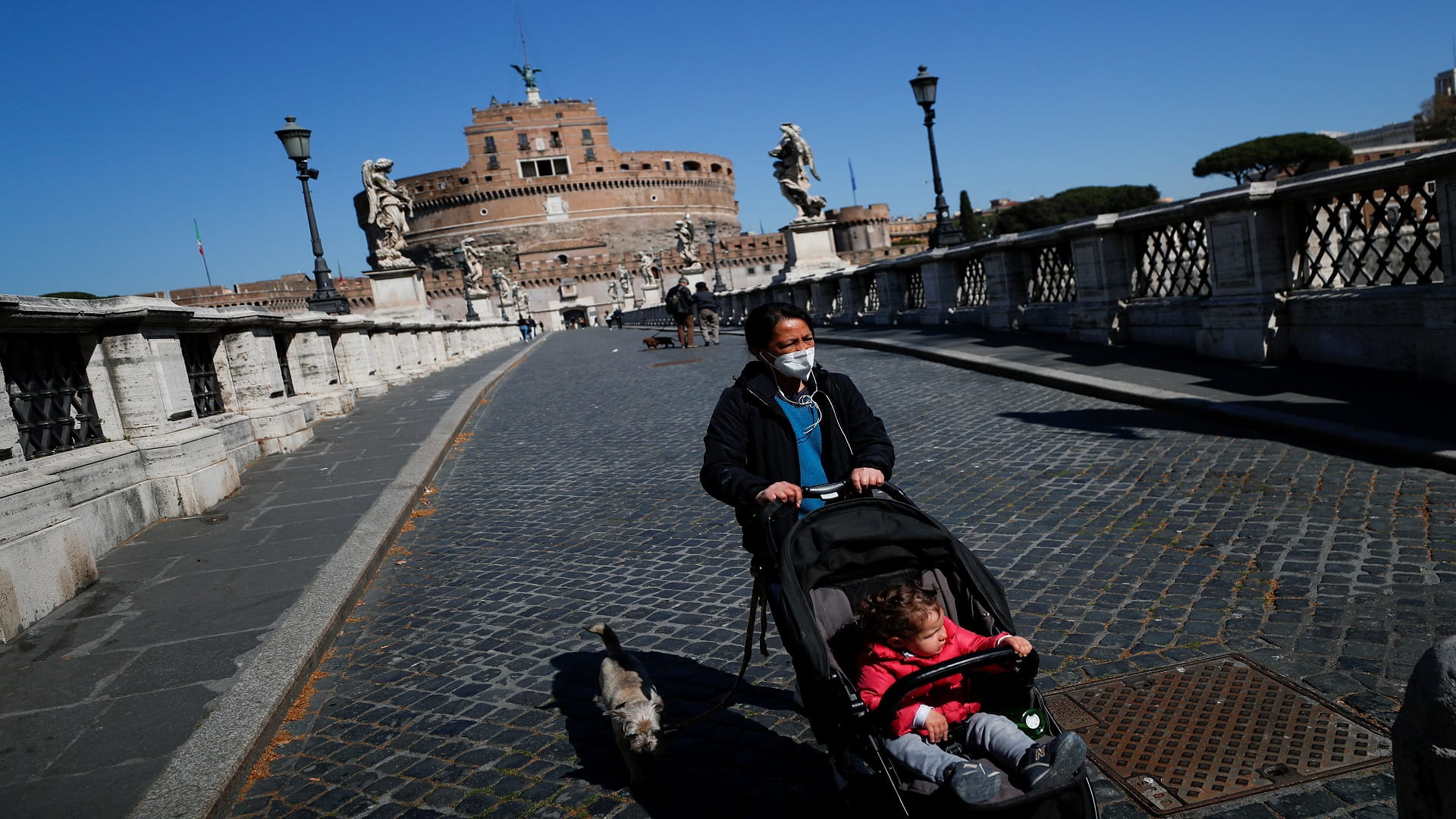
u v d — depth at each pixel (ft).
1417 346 24.38
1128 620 13.51
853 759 7.88
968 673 8.09
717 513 22.56
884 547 8.82
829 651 8.05
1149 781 9.61
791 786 10.29
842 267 94.53
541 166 393.91
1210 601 13.79
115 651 15.19
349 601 17.40
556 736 11.93
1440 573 13.61
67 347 22.48
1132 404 28.96
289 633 15.40
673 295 84.12
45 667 14.71
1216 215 31.50
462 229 388.78
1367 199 27.07
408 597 18.30
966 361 42.24
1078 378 32.76
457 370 82.69
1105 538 17.11
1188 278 36.17
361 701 13.55
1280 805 8.97
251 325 34.47
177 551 21.20
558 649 14.85
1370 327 26.81
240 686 13.38
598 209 396.98
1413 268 25.93
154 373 24.40
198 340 31.42
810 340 9.71
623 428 38.19
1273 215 29.63
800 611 8.01
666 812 10.02
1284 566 14.67
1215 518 17.42
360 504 24.93
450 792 10.79
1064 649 12.84
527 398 54.39
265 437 34.45
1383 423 20.94
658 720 10.39
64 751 11.87
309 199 62.75
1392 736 5.94
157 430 24.40
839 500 9.14
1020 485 21.47
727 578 17.58
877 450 9.52
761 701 12.46
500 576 19.10
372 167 95.96
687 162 426.92
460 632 16.03
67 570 18.02
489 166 385.91
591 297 354.54
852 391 10.07
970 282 59.26
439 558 20.94
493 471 31.37
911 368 45.42
